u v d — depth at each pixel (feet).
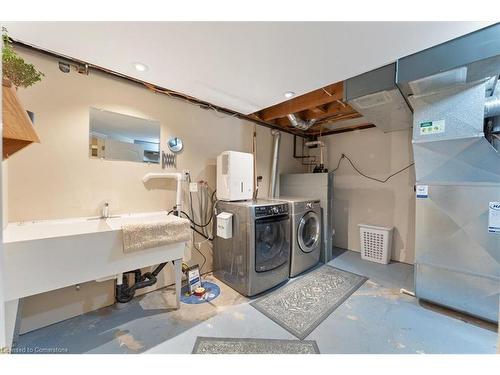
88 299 6.27
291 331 5.58
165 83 6.64
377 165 11.63
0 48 2.32
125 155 6.88
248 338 5.31
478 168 5.84
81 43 4.72
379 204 11.55
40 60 5.41
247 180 8.79
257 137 11.08
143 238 5.52
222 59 5.29
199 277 7.78
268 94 7.43
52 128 5.61
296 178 11.89
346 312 6.44
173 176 7.52
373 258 10.78
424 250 6.70
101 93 6.37
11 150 3.85
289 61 5.36
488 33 4.51
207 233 9.14
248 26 4.15
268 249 7.77
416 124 6.55
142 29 4.26
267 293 7.55
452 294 6.30
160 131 7.63
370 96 6.56
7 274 4.01
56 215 5.69
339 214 13.08
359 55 5.08
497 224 5.64
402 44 4.66
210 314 6.29
